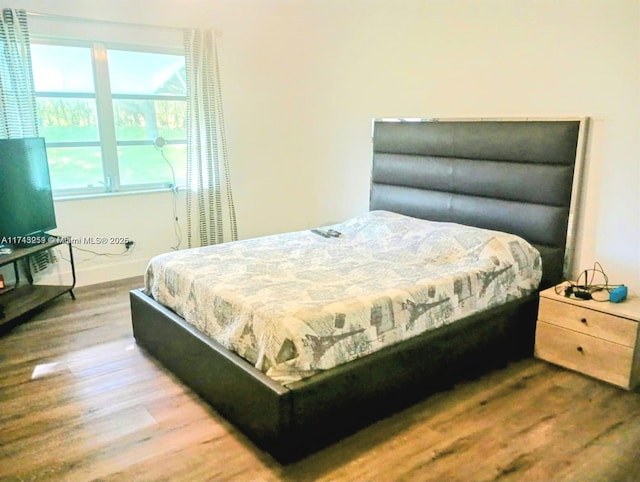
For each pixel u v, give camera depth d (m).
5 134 3.50
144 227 4.36
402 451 2.01
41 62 3.73
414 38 3.73
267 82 4.70
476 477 1.85
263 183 4.91
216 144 4.52
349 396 2.07
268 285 2.42
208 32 4.29
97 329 3.22
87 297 3.80
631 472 1.88
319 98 4.61
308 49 4.58
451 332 2.45
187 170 4.46
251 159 4.79
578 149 2.89
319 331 2.01
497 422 2.21
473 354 2.60
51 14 3.62
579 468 1.90
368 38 4.07
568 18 2.89
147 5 4.04
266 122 4.78
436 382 2.46
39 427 2.17
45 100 3.79
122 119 4.18
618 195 2.82
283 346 1.96
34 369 2.68
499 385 2.54
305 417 1.93
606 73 2.78
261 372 2.00
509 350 2.81
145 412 2.29
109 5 3.87
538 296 2.90
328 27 4.36
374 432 2.13
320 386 1.96
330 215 4.81
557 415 2.26
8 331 3.17
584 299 2.64
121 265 4.27
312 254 3.05
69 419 2.22
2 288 3.51
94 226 4.09
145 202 4.32
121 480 1.84
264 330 2.03
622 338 2.45
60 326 3.26
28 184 3.44
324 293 2.30
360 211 4.49
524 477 1.85
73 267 3.73
